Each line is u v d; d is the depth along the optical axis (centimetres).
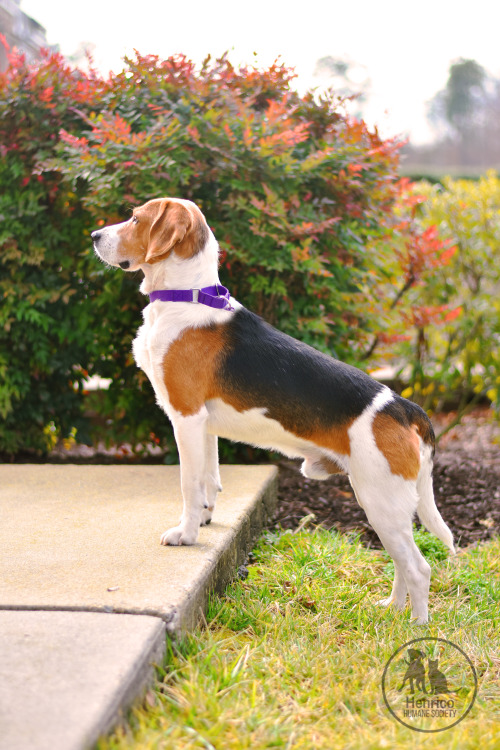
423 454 281
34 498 356
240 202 438
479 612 293
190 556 266
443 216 672
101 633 201
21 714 162
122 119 416
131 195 431
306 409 275
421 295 672
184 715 188
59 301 498
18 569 251
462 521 420
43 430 527
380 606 288
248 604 271
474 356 686
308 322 468
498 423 733
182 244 282
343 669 227
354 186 459
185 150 434
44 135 469
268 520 400
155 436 523
